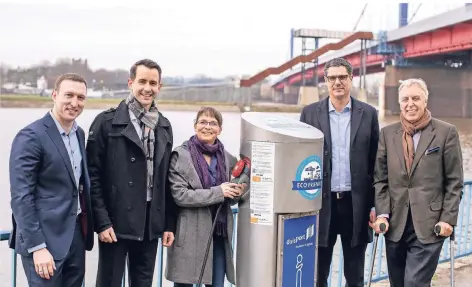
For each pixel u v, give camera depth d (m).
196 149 3.14
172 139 3.17
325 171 3.47
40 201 2.61
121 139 2.94
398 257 3.35
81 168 2.81
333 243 3.60
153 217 3.01
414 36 29.22
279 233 2.99
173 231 3.17
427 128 3.18
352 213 3.49
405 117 3.18
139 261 3.09
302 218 3.07
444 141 3.13
